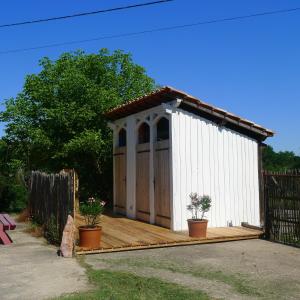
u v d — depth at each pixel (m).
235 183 12.81
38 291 6.41
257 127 12.88
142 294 6.23
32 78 18.61
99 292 6.28
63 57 19.45
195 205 11.41
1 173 18.83
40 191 13.47
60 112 17.34
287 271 7.75
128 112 14.80
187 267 8.05
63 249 8.92
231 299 6.08
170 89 11.36
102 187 18.97
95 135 16.83
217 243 10.66
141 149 13.96
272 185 11.09
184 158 12.04
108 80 18.88
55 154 17.89
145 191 13.66
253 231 11.75
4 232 10.65
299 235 10.24
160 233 11.38
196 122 12.29
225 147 12.71
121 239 10.52
